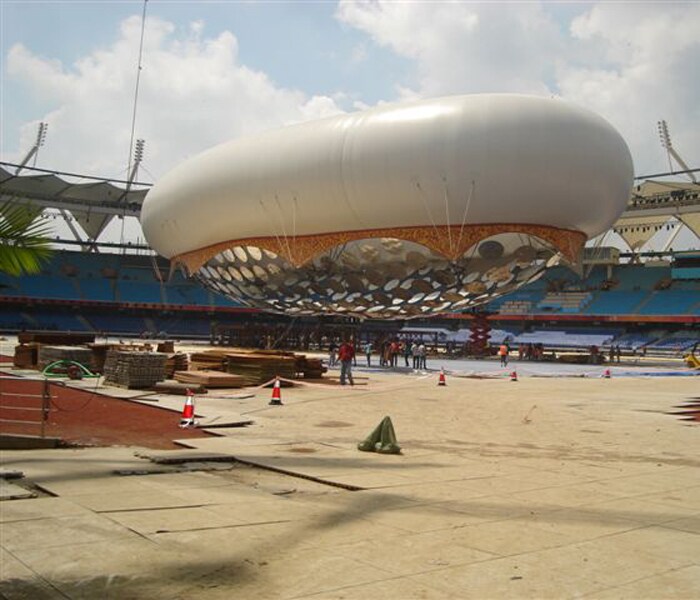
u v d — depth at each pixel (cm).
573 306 9200
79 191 9488
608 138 3809
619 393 2911
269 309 5750
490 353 6675
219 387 2573
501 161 3622
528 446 1403
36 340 3356
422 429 1638
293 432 1491
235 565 546
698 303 8469
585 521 740
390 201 3891
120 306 9288
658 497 891
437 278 4384
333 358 4522
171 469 995
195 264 5509
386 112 3891
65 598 454
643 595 498
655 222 9356
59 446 1174
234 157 4556
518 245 4159
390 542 632
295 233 4425
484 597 488
